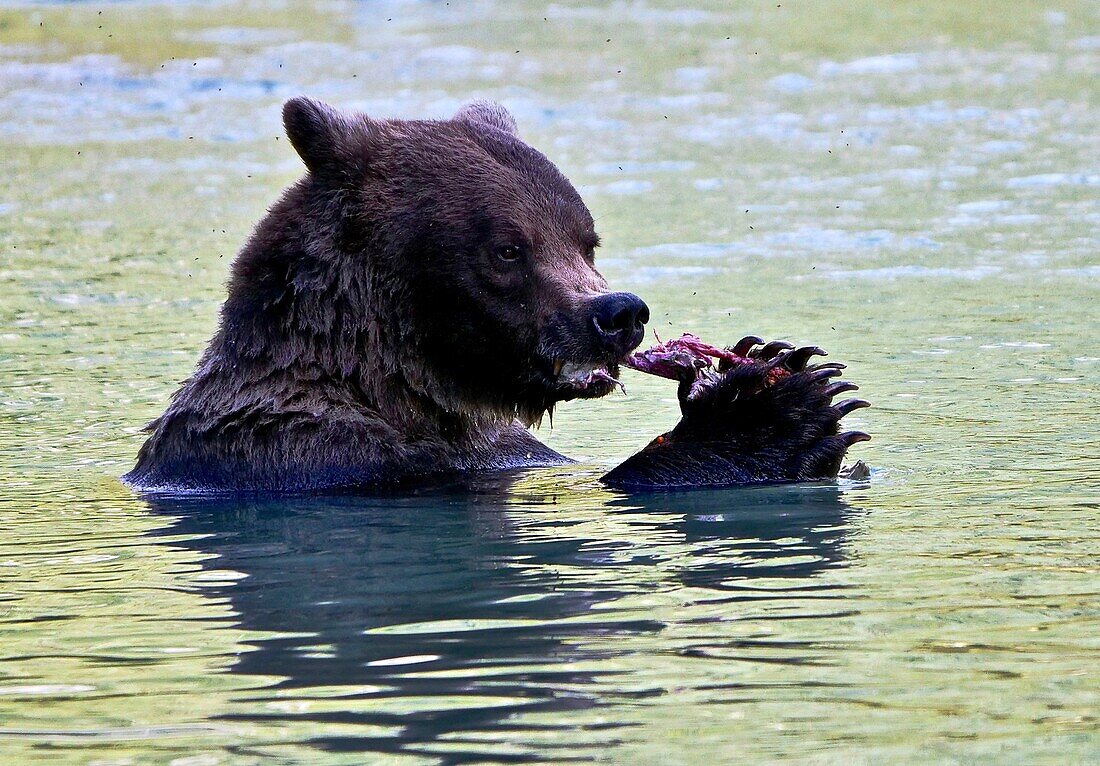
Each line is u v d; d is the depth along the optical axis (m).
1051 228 21.47
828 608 7.61
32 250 21.69
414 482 11.30
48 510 10.62
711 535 9.26
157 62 37.19
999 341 15.43
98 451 12.50
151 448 11.71
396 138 11.53
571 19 43.16
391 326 11.34
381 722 6.33
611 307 10.53
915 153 27.06
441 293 11.19
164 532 9.90
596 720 6.27
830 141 28.33
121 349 16.28
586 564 8.67
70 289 19.33
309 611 7.92
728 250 20.78
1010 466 10.78
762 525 9.48
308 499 10.80
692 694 6.51
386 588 8.33
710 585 8.10
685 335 11.50
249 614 7.92
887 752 5.88
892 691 6.48
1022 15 41.84
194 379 11.70
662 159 27.12
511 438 12.30
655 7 45.12
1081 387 13.38
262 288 11.44
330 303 11.32
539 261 11.10
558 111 31.00
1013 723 6.11
